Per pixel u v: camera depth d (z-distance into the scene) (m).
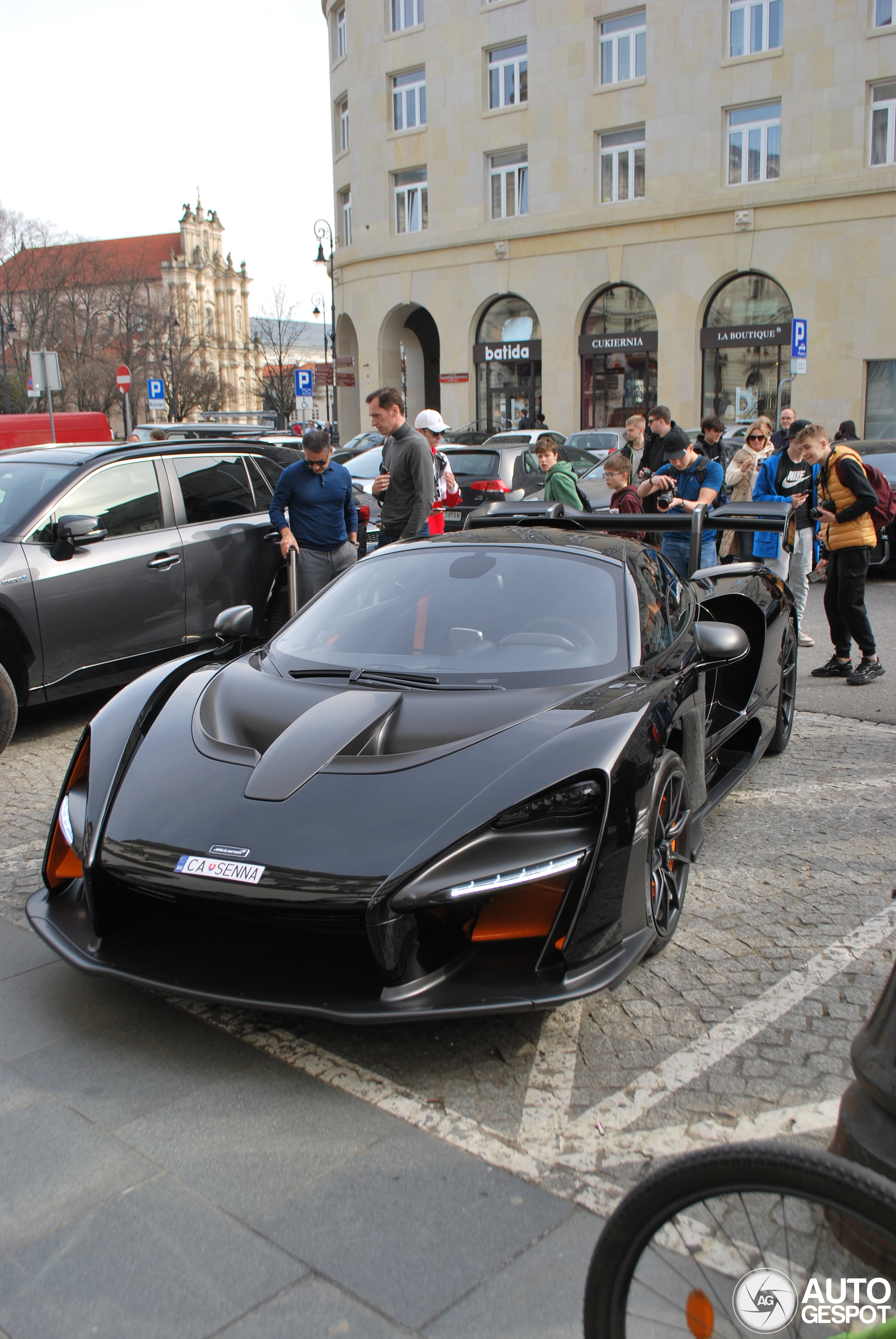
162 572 6.20
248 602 6.78
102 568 5.88
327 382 27.03
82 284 55.03
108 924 2.84
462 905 2.64
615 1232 1.46
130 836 2.79
